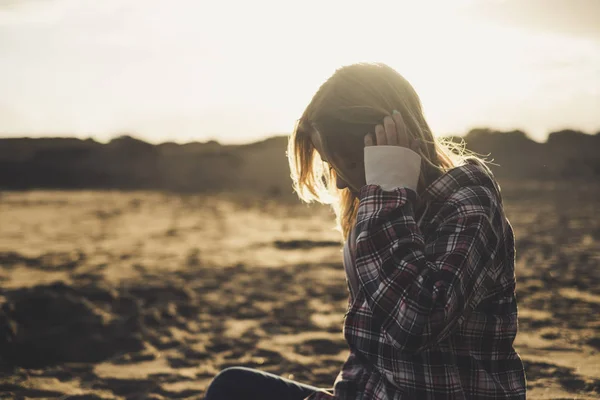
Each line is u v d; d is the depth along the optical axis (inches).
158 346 191.9
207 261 408.8
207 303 260.4
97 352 181.3
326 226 726.5
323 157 62.7
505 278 59.9
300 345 194.1
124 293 269.6
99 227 729.0
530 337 196.7
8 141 2942.9
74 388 153.0
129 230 683.4
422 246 55.8
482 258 56.1
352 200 73.0
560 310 237.1
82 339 183.6
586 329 206.2
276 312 243.8
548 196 1277.1
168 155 2760.8
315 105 63.1
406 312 52.9
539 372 158.4
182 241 555.5
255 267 377.4
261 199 1504.7
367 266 56.2
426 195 59.8
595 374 155.6
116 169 2517.2
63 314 191.9
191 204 1302.9
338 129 61.7
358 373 61.5
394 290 53.8
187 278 331.0
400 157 58.8
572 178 2048.5
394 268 54.7
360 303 59.3
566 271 332.2
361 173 62.8
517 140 2522.1
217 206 1224.2
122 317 213.6
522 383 60.8
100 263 398.6
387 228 56.4
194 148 2967.5
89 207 1194.0
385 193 57.9
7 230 687.1
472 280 55.1
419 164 59.5
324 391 65.8
